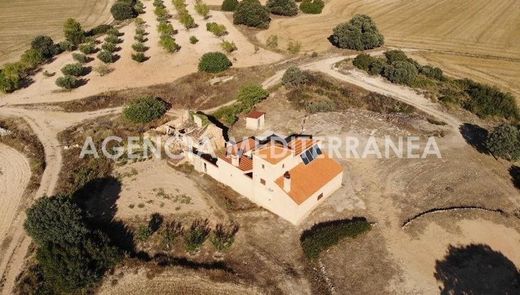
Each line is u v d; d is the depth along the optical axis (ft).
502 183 197.77
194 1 491.72
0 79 282.36
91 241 156.35
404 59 328.49
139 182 203.21
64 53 353.92
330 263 158.10
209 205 188.85
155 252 166.30
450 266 156.35
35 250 166.30
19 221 181.16
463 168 206.69
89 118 259.60
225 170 195.00
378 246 164.45
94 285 151.33
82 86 295.48
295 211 170.91
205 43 367.25
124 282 153.17
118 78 305.94
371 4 480.23
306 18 441.27
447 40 380.78
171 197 193.67
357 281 151.64
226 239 170.19
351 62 331.77
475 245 164.14
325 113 254.68
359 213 180.34
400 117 250.78
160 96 279.08
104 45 345.72
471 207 182.09
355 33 357.41
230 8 454.81
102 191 197.77
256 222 178.70
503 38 379.14
